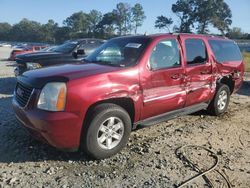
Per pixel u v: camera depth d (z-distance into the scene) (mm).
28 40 138875
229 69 7875
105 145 5109
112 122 5121
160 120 5984
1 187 4219
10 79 13625
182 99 6387
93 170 4793
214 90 7426
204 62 7004
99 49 6590
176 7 96312
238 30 100375
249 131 6914
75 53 9430
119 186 4379
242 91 11945
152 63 5766
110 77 5117
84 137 4902
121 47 6102
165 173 4793
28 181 4398
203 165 5109
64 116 4668
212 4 94188
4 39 144000
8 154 5180
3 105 8188
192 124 7141
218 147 5891
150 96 5688
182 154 5473
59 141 4730
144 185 4434
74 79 4824
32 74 5230
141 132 6457
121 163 5055
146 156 5340
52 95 4715
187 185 4480
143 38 6070
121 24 114562
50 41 133625
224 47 7938
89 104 4844
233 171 4965
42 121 4645
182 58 6387
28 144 5562
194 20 95688
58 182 4410
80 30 124375
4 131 6133
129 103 5469
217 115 7859
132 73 5395
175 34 6469
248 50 55562
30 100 4879
